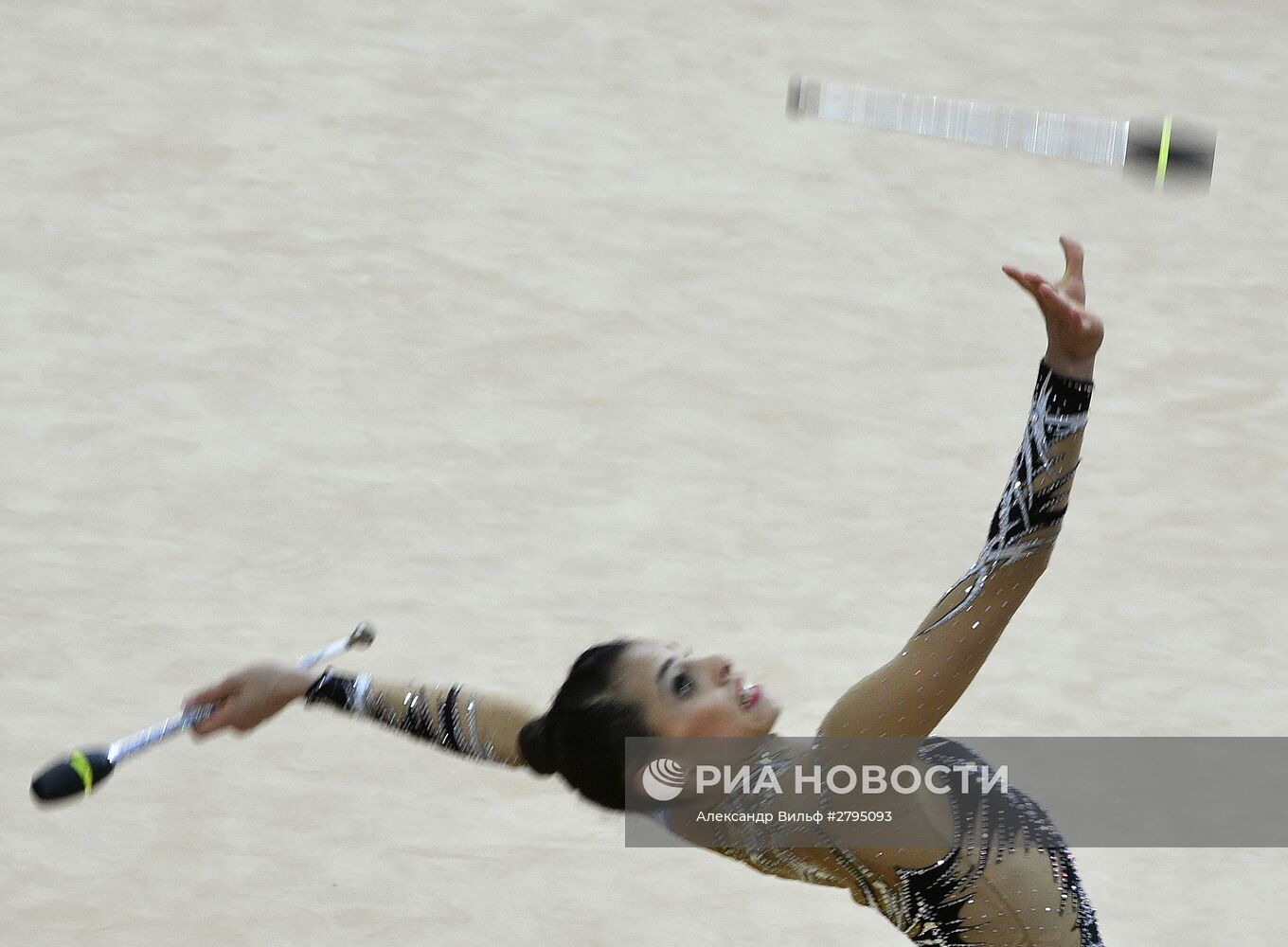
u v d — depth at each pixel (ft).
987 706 55.36
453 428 68.64
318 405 69.72
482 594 59.98
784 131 90.22
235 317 74.69
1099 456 68.69
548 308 75.92
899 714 28.96
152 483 65.05
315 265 78.07
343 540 62.54
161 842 49.75
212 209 81.56
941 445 68.69
